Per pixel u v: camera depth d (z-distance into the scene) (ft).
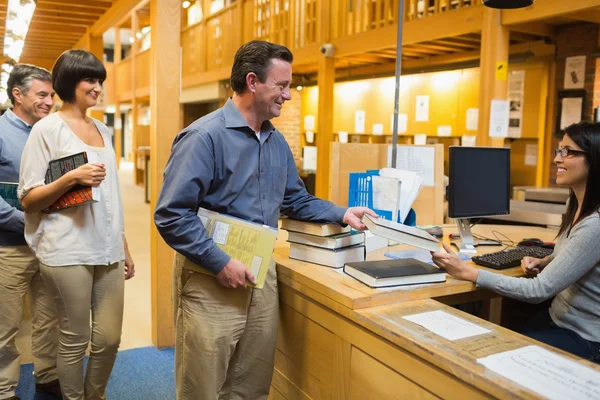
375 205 7.72
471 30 16.11
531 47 19.76
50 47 24.39
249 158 6.04
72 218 6.84
